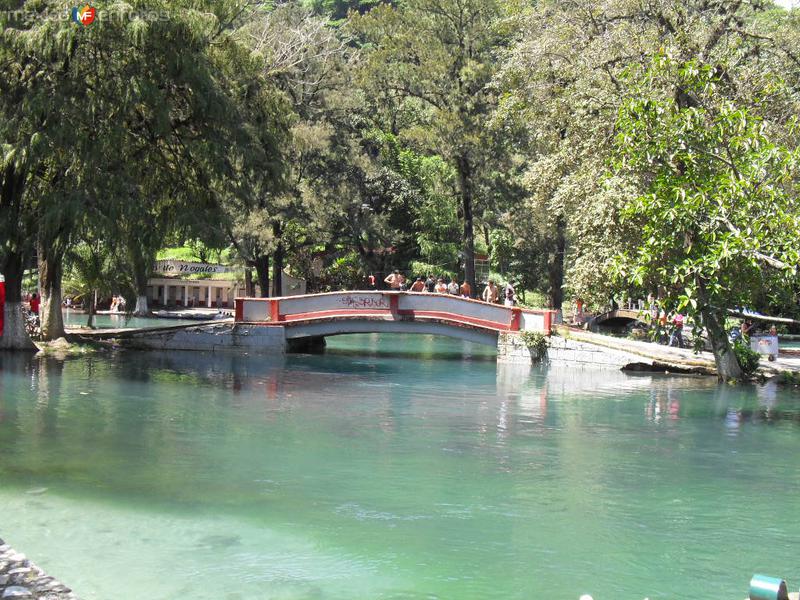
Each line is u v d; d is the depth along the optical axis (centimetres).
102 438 1410
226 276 6644
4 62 2333
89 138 2369
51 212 2334
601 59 2880
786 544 938
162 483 1132
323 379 2367
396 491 1122
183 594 759
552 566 855
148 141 2583
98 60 2408
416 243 6397
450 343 4044
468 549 901
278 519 989
